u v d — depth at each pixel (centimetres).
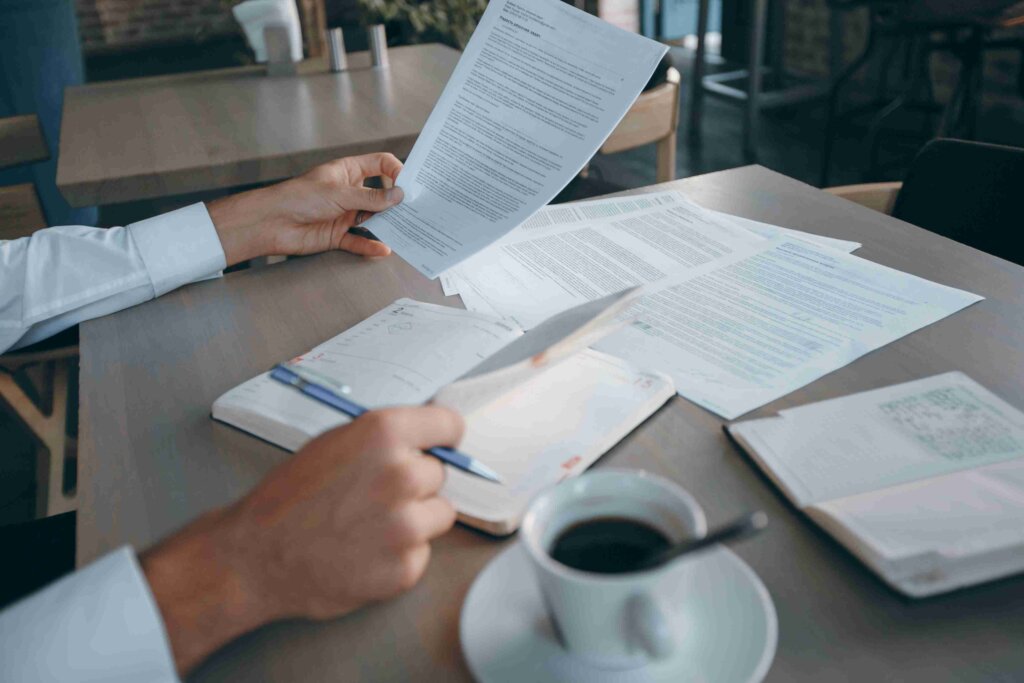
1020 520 48
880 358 69
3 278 84
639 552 41
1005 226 108
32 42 306
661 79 194
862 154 365
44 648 46
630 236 95
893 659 43
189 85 195
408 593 50
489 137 90
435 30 299
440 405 53
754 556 50
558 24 89
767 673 43
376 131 152
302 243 94
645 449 61
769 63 477
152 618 47
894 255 87
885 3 314
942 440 57
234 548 48
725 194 106
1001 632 44
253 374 73
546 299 82
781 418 61
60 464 151
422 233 87
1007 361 67
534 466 58
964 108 304
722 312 77
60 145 153
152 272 87
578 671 42
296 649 47
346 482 48
